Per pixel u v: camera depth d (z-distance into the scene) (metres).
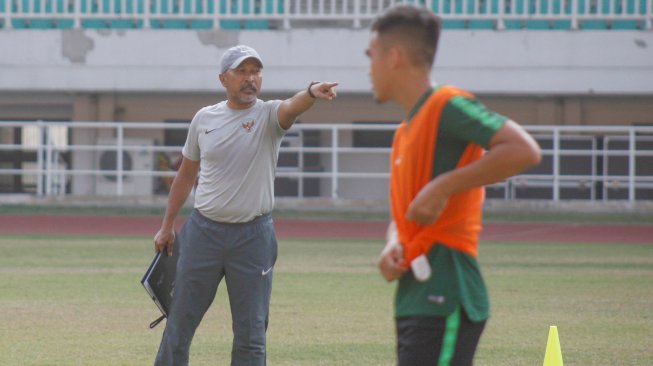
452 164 11.48
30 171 63.03
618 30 67.19
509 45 67.56
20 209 64.12
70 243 47.94
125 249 45.41
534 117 71.19
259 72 18.77
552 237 53.28
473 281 11.70
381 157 72.38
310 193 72.19
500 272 38.09
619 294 32.47
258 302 19.03
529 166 11.00
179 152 72.56
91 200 64.69
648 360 22.64
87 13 69.56
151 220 60.72
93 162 72.00
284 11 68.62
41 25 71.81
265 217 19.00
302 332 25.77
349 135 72.38
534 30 67.56
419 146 11.52
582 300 31.22
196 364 22.39
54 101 72.62
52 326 26.45
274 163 19.09
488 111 11.23
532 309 29.45
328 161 72.56
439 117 11.35
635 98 70.25
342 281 35.12
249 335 18.95
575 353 23.36
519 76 67.50
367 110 71.94
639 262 41.75
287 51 68.50
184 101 72.50
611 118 70.94
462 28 69.81
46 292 32.19
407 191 11.67
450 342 11.55
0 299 30.70
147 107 72.50
